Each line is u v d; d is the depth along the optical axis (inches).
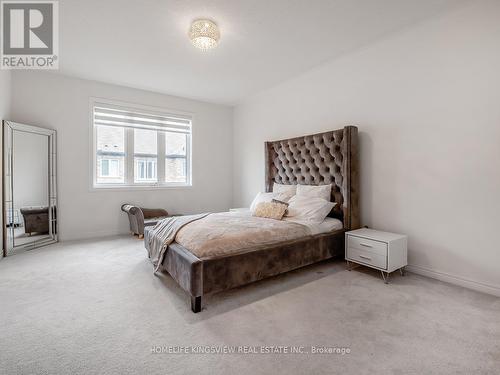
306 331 65.6
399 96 108.2
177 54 124.6
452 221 94.2
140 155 180.4
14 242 129.4
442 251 97.0
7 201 127.0
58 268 109.0
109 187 166.9
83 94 156.9
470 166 89.4
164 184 190.1
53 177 147.0
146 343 60.6
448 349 58.2
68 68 141.3
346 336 63.4
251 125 195.5
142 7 89.4
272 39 111.4
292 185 148.6
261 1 86.6
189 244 85.6
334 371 51.9
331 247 112.7
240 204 210.5
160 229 111.0
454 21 91.8
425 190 101.2
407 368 52.6
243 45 116.3
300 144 144.6
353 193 119.8
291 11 92.2
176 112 190.4
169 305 78.7
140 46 116.8
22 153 134.3
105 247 140.3
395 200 110.7
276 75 151.7
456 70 91.9
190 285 74.3
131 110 173.3
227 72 146.9
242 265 84.6
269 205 125.8
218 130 210.2
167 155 191.2
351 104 126.5
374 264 98.9
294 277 101.3
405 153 106.9
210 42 100.9
